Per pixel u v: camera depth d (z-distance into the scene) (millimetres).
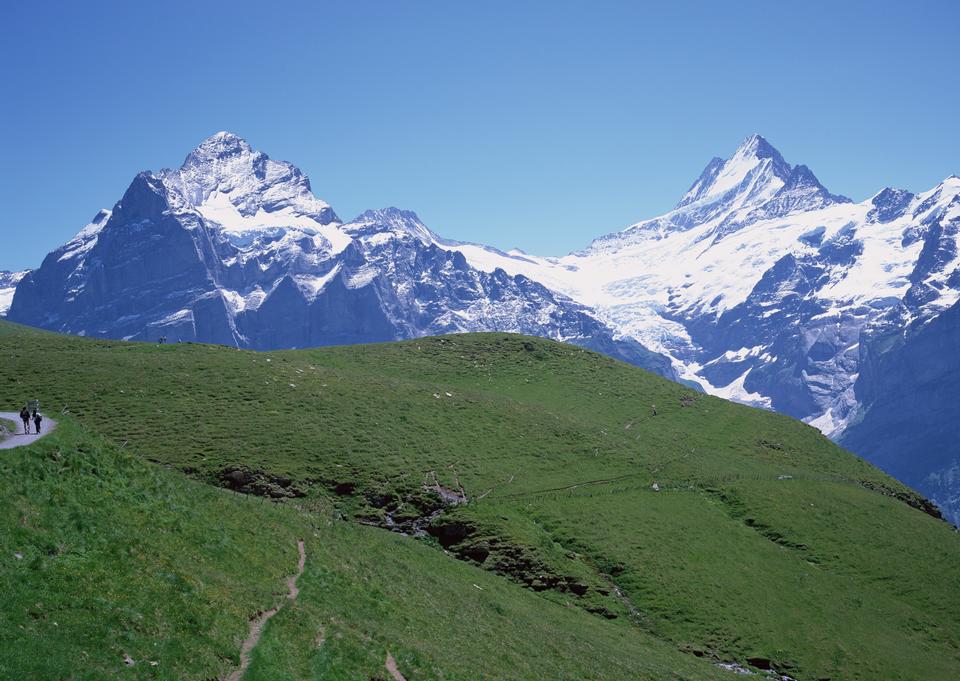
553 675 52281
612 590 83812
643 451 125562
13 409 94750
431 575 67125
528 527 90625
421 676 40812
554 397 155500
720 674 71188
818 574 97312
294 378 122750
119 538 38906
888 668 80312
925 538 115188
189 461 88938
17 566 32781
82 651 29844
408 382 135500
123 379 110625
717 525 104000
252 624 38594
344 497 89375
